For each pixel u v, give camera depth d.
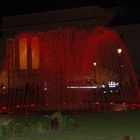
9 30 55.19
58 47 40.91
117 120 18.03
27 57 47.69
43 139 13.16
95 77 36.78
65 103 26.97
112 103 29.36
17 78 46.12
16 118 17.89
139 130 14.88
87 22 50.72
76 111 23.14
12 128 14.52
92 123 17.12
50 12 52.97
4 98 36.97
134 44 48.59
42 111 24.14
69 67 38.09
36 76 42.94
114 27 49.47
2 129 14.34
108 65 39.28
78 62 38.00
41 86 33.34
